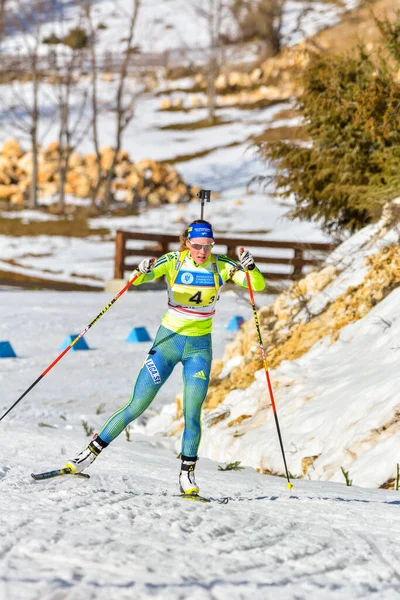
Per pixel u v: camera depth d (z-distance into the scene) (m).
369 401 18.75
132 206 116.88
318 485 16.23
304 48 33.56
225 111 159.88
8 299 52.28
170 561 9.57
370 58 33.44
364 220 33.22
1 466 15.95
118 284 60.84
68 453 18.36
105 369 32.84
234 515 12.53
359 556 10.45
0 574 8.62
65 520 11.34
